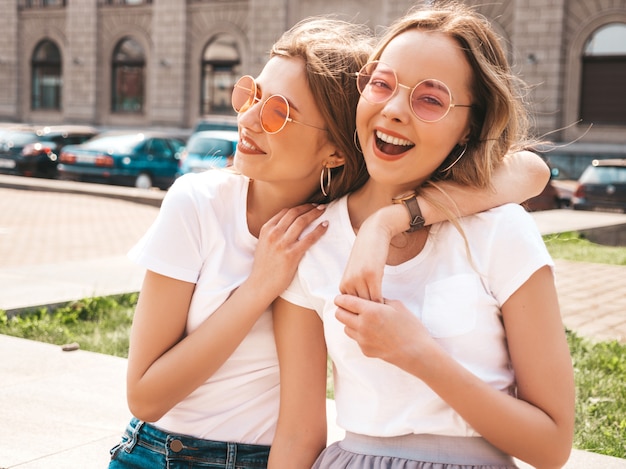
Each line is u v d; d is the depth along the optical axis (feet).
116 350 17.62
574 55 89.86
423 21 6.12
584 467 10.99
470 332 5.92
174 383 6.46
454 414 5.91
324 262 6.46
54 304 21.01
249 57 106.83
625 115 88.74
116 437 11.81
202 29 110.01
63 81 120.67
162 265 6.51
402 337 5.55
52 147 71.46
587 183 57.57
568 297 26.50
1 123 123.75
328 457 6.28
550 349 5.82
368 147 6.22
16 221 44.24
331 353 6.33
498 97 6.10
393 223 6.00
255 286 6.45
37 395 13.61
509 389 6.15
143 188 65.21
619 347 19.11
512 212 6.10
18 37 123.44
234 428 6.97
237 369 6.92
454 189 6.20
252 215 7.02
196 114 111.45
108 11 116.26
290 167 6.72
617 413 14.20
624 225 45.98
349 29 7.14
